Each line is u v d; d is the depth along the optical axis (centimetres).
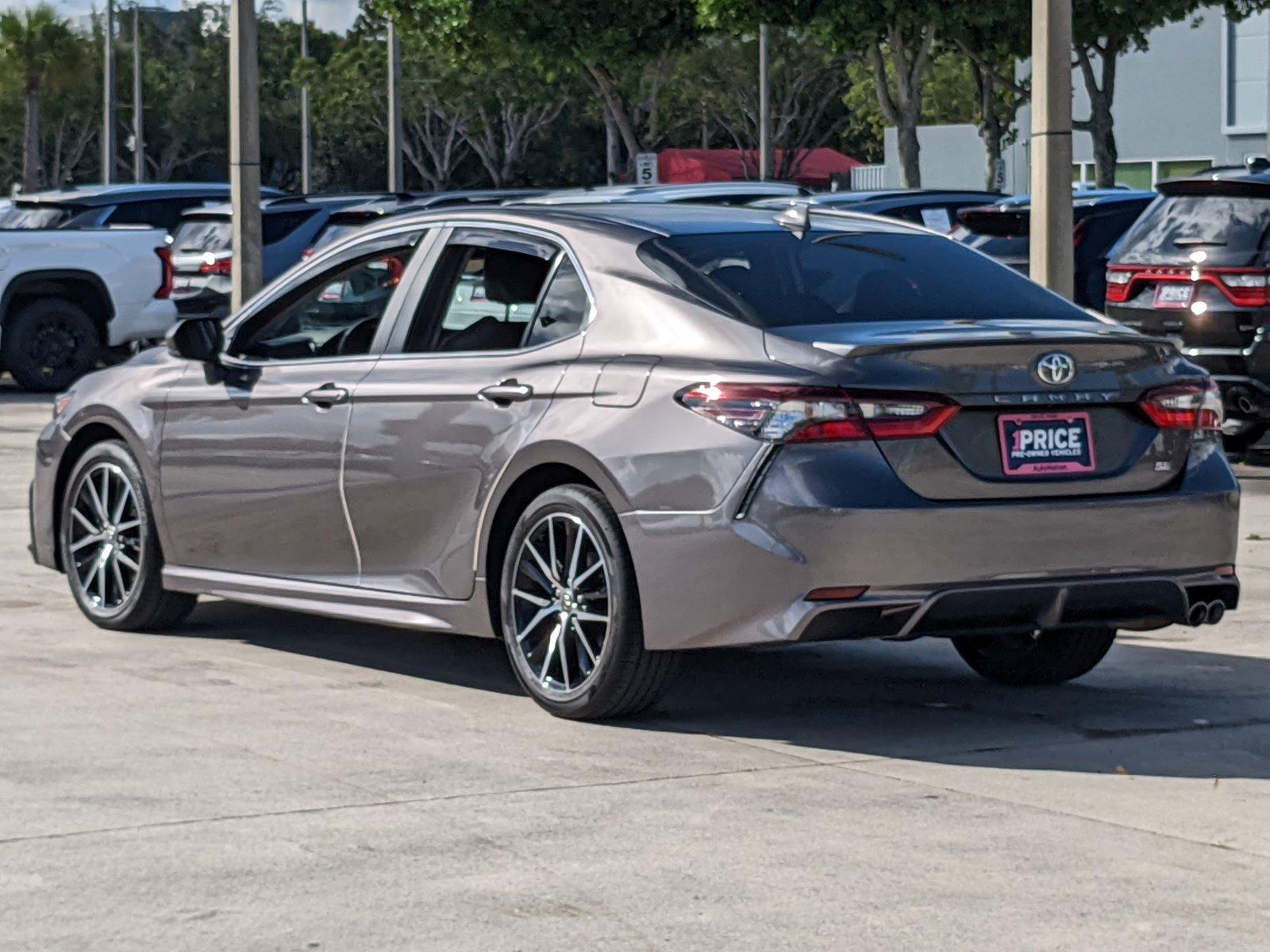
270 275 2544
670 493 705
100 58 10194
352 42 8300
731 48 7675
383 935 502
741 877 551
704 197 2078
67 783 648
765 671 862
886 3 3017
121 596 940
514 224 808
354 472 820
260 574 874
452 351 802
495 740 716
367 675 838
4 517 1343
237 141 2052
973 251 825
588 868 559
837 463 686
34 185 7800
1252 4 3350
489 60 3597
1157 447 736
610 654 726
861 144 8919
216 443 883
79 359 2512
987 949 494
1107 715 775
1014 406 707
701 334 725
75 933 503
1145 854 577
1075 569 714
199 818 607
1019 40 3303
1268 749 716
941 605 696
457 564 785
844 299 755
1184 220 1573
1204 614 751
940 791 649
